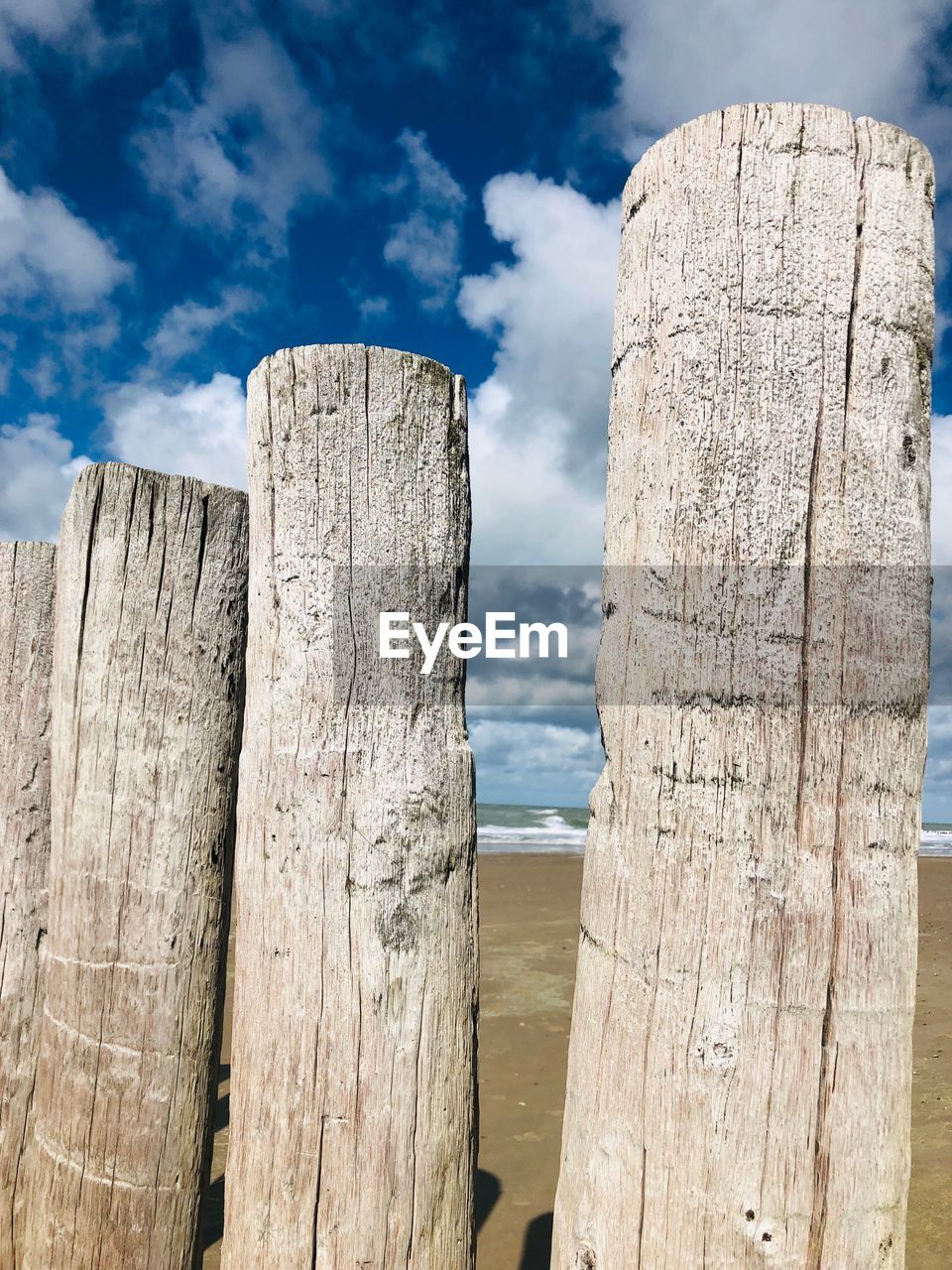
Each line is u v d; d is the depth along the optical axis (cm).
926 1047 539
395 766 208
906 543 163
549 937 822
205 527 260
